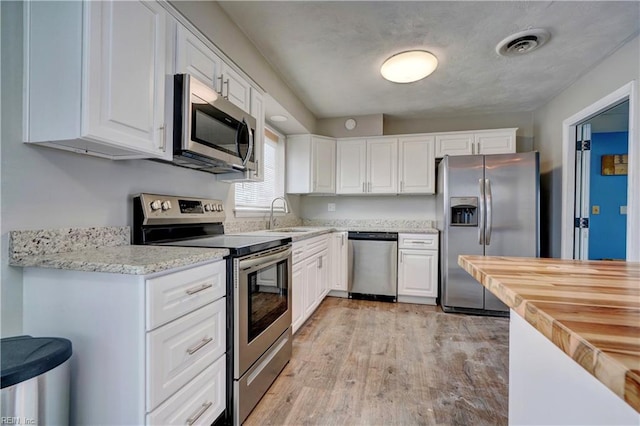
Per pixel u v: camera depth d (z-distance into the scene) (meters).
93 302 1.07
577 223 3.03
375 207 4.25
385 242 3.62
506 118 3.91
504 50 2.41
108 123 1.15
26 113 1.14
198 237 2.06
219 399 1.40
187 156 1.63
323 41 2.31
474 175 3.20
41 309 1.13
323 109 3.79
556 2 1.88
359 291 3.71
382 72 2.72
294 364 2.11
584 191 3.01
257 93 2.35
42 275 1.13
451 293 3.23
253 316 1.63
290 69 2.74
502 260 1.15
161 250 1.37
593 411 0.65
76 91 1.08
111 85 1.16
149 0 1.34
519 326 1.03
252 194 3.20
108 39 1.15
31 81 1.13
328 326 2.83
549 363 0.83
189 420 1.20
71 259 1.11
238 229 2.73
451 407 1.65
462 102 3.54
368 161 3.96
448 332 2.69
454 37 2.25
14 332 1.12
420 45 2.36
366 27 2.14
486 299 3.14
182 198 1.94
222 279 1.44
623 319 0.53
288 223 3.98
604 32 2.16
